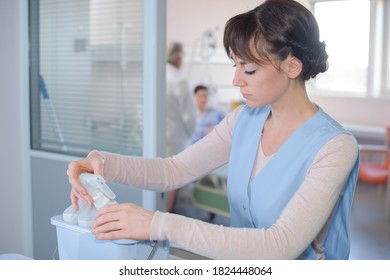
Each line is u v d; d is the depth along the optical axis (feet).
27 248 6.44
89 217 2.80
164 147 5.29
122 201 5.35
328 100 13.92
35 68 6.07
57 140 6.05
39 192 6.19
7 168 6.50
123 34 5.34
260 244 2.38
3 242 6.77
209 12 12.82
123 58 5.38
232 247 2.37
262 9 2.60
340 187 2.62
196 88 11.15
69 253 2.91
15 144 6.36
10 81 6.23
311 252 3.01
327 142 2.77
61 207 5.97
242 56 2.59
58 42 5.89
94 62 5.64
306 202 2.50
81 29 5.67
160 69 5.08
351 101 13.56
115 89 5.49
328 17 13.24
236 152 3.32
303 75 2.82
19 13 5.96
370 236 9.86
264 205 3.01
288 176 2.92
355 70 13.85
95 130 5.73
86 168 3.02
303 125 2.95
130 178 3.32
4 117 6.39
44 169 6.08
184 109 10.51
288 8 2.57
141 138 5.35
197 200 9.66
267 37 2.51
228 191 3.38
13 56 6.14
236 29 2.58
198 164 3.55
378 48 13.58
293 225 2.45
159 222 2.44
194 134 10.75
